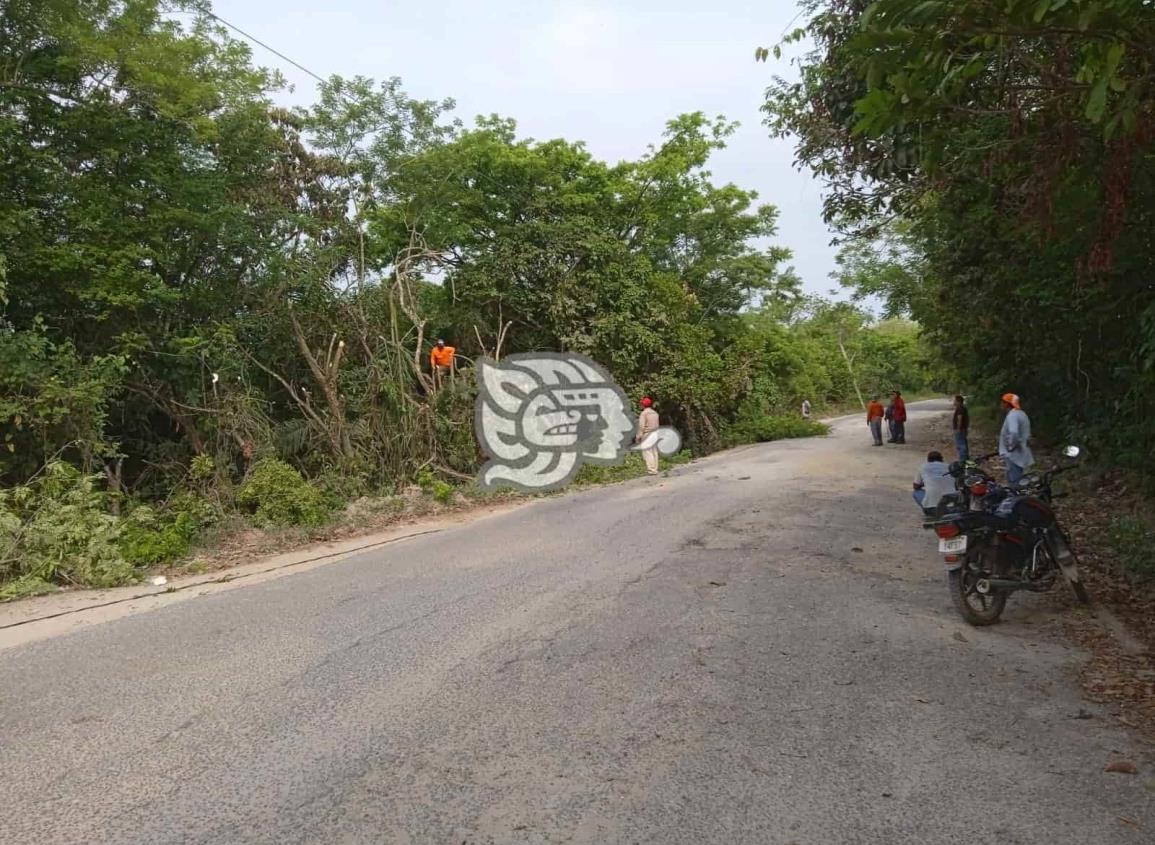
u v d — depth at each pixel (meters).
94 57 12.79
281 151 16.78
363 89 17.08
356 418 15.10
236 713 4.73
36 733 4.53
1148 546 7.46
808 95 11.43
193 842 3.35
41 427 10.64
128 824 3.51
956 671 5.20
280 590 7.97
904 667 5.28
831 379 58.00
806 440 26.19
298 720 4.59
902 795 3.65
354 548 10.38
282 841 3.35
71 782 3.91
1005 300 12.85
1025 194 6.55
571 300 19.70
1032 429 18.73
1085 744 4.15
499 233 20.67
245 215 15.16
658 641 5.83
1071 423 14.73
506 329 19.08
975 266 12.79
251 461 13.59
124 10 13.41
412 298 16.06
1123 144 5.43
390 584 7.95
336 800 3.67
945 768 3.90
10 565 8.73
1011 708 4.61
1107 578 7.36
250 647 6.02
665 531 9.99
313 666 5.51
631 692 4.89
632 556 8.66
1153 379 8.75
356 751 4.17
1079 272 7.19
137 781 3.90
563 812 3.53
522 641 5.90
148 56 13.40
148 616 7.17
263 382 15.85
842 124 10.90
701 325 27.39
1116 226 5.82
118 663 5.77
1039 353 13.94
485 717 4.56
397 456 14.64
